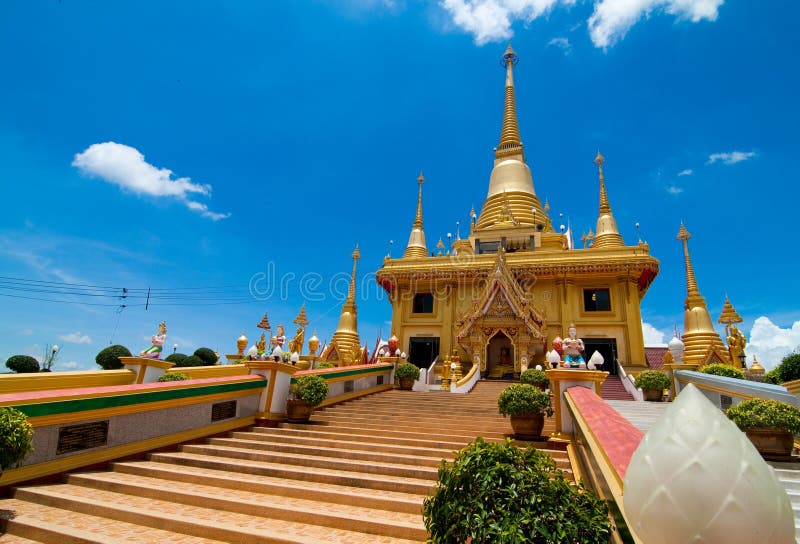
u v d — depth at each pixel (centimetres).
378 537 589
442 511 412
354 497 706
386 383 2050
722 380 1251
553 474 427
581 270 2800
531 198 3847
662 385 1748
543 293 2914
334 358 3191
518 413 1054
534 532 365
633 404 1545
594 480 560
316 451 971
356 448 1014
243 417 1213
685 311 2727
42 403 776
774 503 260
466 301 3044
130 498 718
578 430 802
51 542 574
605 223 3466
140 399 942
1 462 626
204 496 702
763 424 846
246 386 1223
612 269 2764
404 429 1190
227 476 825
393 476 830
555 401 1009
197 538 586
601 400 837
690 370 1725
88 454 844
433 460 887
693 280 2761
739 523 255
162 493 724
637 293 2834
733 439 277
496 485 405
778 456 847
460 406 1573
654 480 281
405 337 3100
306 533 594
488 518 382
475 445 456
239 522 625
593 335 2758
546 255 2936
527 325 2508
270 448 1009
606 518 383
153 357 1507
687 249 2841
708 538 258
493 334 2611
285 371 1316
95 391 862
